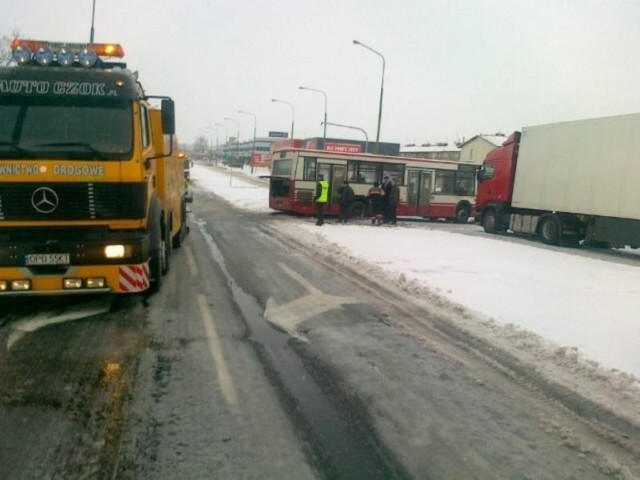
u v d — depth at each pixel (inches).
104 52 295.3
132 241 247.0
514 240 759.7
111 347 217.2
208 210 983.0
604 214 645.9
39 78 253.0
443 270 430.6
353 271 416.5
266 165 3895.2
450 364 213.6
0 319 253.4
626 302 344.2
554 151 723.4
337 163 896.3
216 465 132.8
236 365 201.6
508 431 158.7
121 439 143.6
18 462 130.6
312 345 229.8
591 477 135.5
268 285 348.5
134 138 252.8
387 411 168.1
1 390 172.9
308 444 145.3
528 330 259.0
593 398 185.6
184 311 275.9
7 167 236.7
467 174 1038.4
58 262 239.5
